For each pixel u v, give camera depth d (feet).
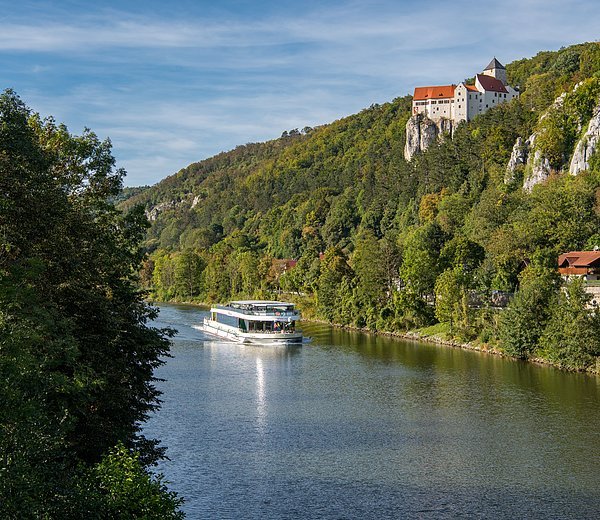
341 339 400.47
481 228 506.89
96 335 129.18
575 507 135.44
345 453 169.27
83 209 145.69
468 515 131.95
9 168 113.19
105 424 126.00
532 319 303.48
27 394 87.86
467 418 200.54
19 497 68.49
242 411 211.00
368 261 463.42
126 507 83.56
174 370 289.12
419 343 375.25
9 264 112.78
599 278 359.25
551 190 467.52
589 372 266.36
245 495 141.49
